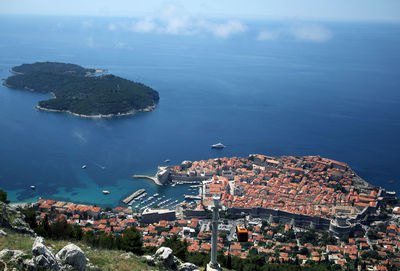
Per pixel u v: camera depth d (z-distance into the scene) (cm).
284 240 17688
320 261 15450
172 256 8725
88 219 19000
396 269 14800
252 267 13612
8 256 5734
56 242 8281
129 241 11025
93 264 7206
